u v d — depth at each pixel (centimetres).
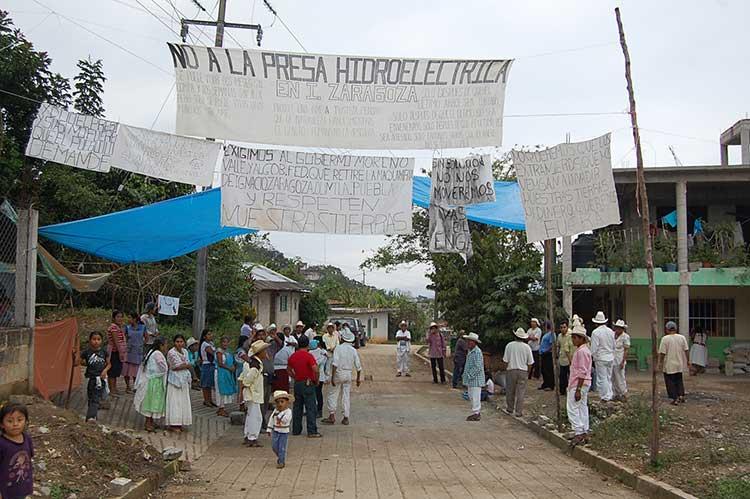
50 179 1812
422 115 1059
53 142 982
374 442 1215
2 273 1119
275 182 1060
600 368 1491
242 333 1695
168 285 2375
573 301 2770
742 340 2292
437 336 2259
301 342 1357
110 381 1448
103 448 897
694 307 2323
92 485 771
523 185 1152
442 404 1731
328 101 1052
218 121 1034
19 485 543
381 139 1055
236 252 2692
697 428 1173
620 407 1354
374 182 1074
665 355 1518
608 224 1116
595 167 1130
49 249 1944
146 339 1672
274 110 1045
